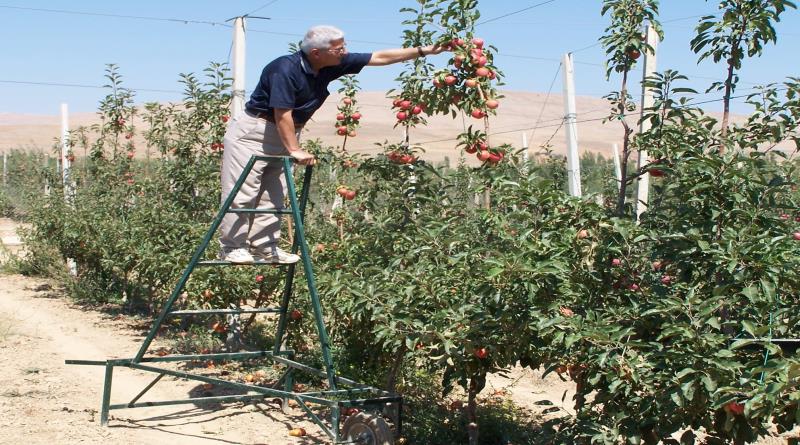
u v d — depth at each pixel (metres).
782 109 5.38
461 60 6.41
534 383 9.91
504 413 7.69
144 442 5.85
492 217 5.18
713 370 3.90
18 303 12.91
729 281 4.34
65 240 14.02
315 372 6.11
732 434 4.19
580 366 4.83
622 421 4.52
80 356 8.91
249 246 6.02
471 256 5.60
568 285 4.67
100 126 14.94
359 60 5.82
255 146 5.71
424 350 5.99
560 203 4.71
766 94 5.46
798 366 3.43
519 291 4.65
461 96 6.64
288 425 6.58
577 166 10.93
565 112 10.99
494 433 7.07
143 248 10.92
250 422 6.62
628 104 6.07
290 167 5.39
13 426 5.93
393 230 6.82
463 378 5.37
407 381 7.65
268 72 5.55
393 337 5.57
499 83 6.68
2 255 18.91
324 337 5.52
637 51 6.09
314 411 7.03
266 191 6.00
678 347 4.16
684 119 5.32
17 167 33.84
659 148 5.43
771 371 3.57
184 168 11.04
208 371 8.39
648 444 4.49
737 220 4.52
